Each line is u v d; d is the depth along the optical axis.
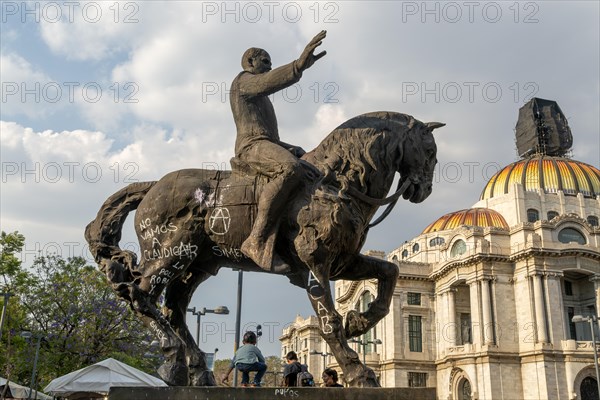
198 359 5.33
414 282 57.44
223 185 5.34
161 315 5.24
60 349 24.09
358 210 5.01
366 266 5.19
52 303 24.88
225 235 5.22
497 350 48.94
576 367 46.28
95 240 5.55
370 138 5.12
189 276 5.68
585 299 53.03
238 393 4.46
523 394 47.94
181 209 5.33
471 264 52.34
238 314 20.72
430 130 5.44
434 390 4.37
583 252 49.38
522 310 49.78
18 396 19.36
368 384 4.59
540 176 60.56
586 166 62.75
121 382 14.33
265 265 4.83
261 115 5.36
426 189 5.30
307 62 4.89
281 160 4.97
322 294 4.77
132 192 5.70
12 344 22.66
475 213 59.34
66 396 17.16
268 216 4.91
